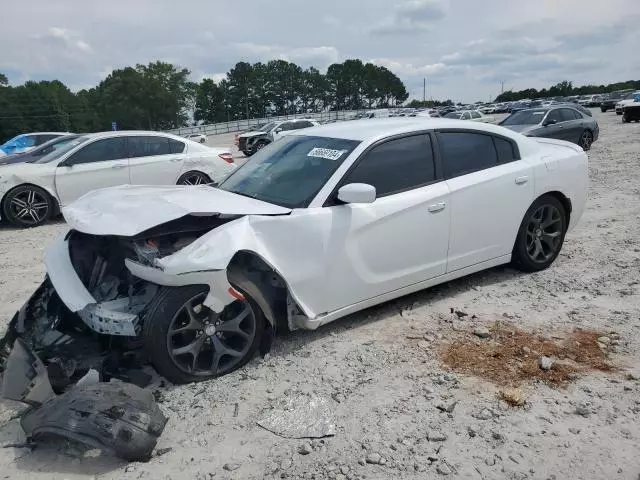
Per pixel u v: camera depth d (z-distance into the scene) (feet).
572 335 13.03
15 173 29.71
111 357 11.43
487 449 9.10
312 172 13.51
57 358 11.01
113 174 31.89
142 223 10.82
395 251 13.65
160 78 354.33
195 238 11.46
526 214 16.62
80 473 8.83
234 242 11.07
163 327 10.62
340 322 14.28
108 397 9.28
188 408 10.54
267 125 92.73
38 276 20.02
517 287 16.25
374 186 13.50
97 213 11.82
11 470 8.91
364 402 10.58
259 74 429.38
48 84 391.24
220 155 35.55
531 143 17.13
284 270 11.89
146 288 11.48
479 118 114.42
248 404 10.64
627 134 72.02
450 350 12.50
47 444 9.41
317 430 9.77
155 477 8.69
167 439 9.70
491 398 10.53
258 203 12.69
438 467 8.69
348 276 12.92
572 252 19.69
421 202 13.92
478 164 15.58
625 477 8.34
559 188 17.11
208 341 11.40
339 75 453.99
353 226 12.82
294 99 444.14
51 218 32.89
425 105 442.50
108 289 11.68
